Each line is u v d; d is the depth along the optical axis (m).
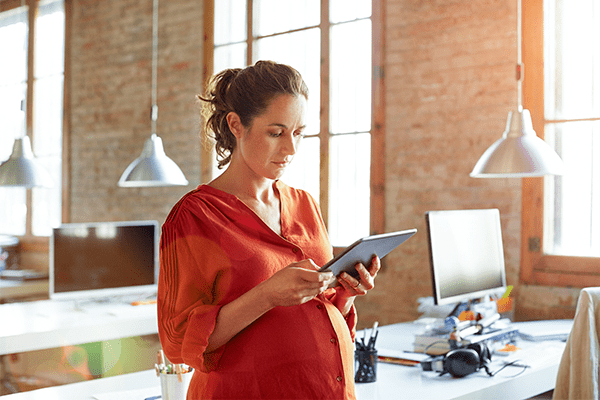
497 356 2.47
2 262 6.32
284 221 1.39
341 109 4.48
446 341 2.38
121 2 5.87
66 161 6.29
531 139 2.87
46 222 6.59
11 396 1.90
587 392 2.15
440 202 3.93
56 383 4.45
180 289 1.24
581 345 2.18
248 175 1.35
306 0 4.68
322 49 4.54
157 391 1.95
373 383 2.05
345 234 4.46
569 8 3.58
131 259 4.16
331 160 4.53
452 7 3.88
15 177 4.29
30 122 6.71
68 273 3.90
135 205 5.71
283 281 1.15
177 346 1.23
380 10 4.18
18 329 3.27
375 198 4.20
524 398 2.17
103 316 3.67
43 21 6.65
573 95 3.57
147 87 5.66
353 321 1.48
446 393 1.93
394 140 4.12
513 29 3.66
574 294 3.46
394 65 4.12
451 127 3.89
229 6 5.12
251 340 1.25
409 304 4.04
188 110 5.34
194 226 1.24
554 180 3.62
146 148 4.35
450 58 3.89
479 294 2.75
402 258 4.08
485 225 2.88
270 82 1.25
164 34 5.53
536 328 2.99
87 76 6.16
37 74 6.71
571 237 3.56
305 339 1.28
